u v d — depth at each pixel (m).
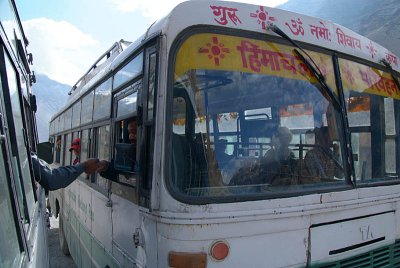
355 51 3.30
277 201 2.58
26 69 3.51
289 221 2.60
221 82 2.58
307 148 2.90
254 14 2.75
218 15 2.61
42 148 4.32
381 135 3.41
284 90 2.83
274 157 2.75
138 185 2.68
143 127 2.62
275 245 2.53
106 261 3.74
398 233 3.30
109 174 3.57
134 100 2.96
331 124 3.03
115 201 3.42
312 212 2.70
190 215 2.32
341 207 2.86
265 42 2.78
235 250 2.40
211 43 2.57
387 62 3.61
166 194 2.33
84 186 5.14
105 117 3.97
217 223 2.37
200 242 2.31
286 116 2.83
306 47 2.98
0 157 1.53
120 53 3.69
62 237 7.97
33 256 2.09
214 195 2.45
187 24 2.50
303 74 2.94
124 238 3.11
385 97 3.53
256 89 2.71
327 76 3.06
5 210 1.54
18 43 2.82
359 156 3.18
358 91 3.26
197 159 2.47
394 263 3.24
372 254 3.05
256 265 2.45
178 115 2.45
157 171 2.40
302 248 2.64
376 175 3.29
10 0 2.47
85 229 4.98
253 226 2.47
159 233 2.38
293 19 2.94
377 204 3.13
